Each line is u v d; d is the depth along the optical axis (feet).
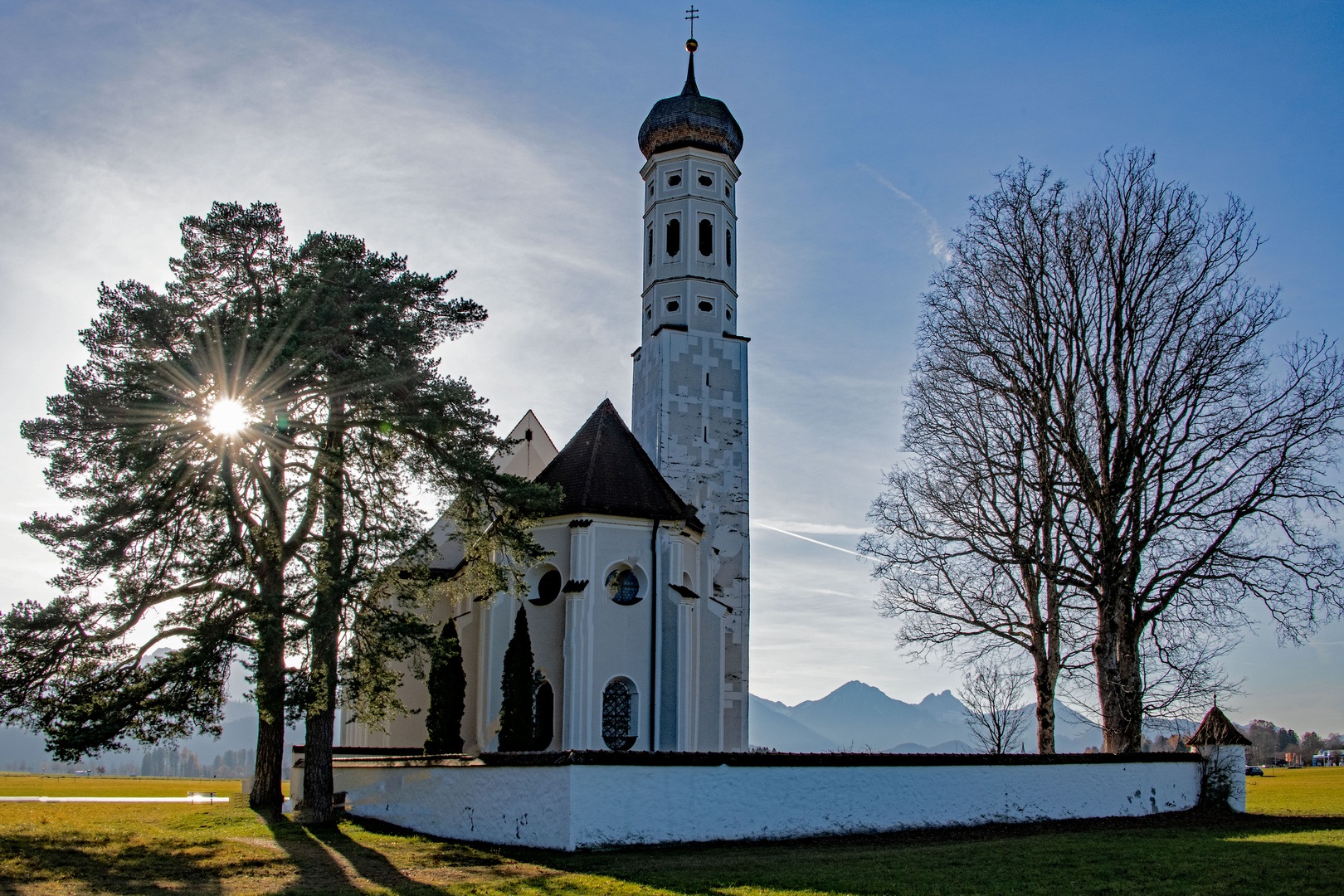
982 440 112.57
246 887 56.29
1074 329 109.91
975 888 53.67
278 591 82.69
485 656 115.44
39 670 77.36
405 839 78.13
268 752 108.58
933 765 82.07
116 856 67.77
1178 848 68.08
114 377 81.82
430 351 92.94
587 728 108.37
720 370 159.02
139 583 82.02
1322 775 210.79
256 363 80.64
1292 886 53.93
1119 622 103.35
